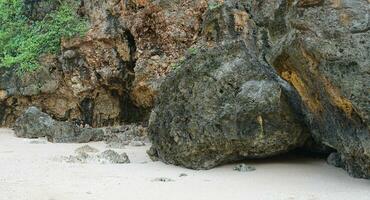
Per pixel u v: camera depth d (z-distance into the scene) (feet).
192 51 62.80
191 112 44.32
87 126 75.20
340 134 39.58
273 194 33.91
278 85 44.01
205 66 45.55
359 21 37.04
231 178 39.65
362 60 36.19
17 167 42.93
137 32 69.21
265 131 43.73
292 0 41.88
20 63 77.00
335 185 36.83
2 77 78.43
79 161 46.57
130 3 70.28
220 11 61.31
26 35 81.61
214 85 44.57
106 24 71.92
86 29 73.26
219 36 61.46
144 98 71.41
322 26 37.73
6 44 82.74
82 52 73.72
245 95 43.73
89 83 74.28
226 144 43.73
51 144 60.03
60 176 39.22
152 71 68.44
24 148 55.83
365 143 36.94
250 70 44.86
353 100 36.29
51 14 78.07
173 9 67.21
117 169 43.09
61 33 74.64
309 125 44.19
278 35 51.37
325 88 38.37
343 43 36.81
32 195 32.63
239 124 43.62
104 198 32.14
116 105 75.97
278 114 43.78
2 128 78.18
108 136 67.26
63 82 76.02
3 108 79.92
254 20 56.29
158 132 47.42
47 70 76.02
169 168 44.29
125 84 73.41
